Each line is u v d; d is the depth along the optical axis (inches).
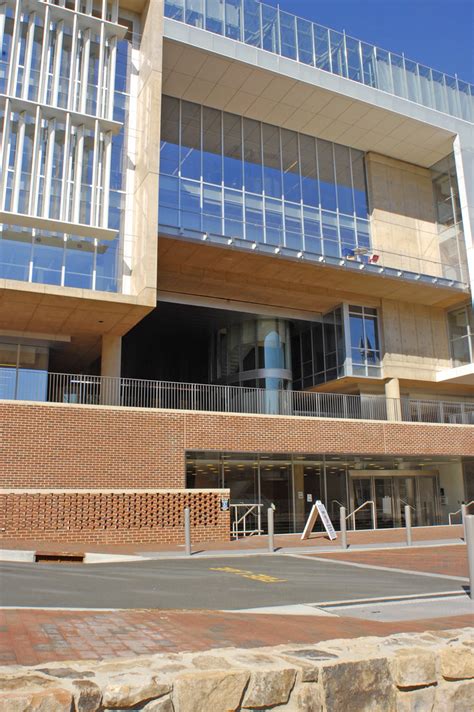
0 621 243.3
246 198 1056.2
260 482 829.2
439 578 410.9
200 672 141.2
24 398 910.4
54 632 225.0
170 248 968.9
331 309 1204.5
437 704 161.0
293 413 981.8
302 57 1068.5
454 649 167.8
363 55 1136.2
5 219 758.5
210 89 1040.2
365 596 335.0
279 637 225.1
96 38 873.5
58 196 799.7
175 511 687.1
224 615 275.0
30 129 799.7
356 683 153.2
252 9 1047.0
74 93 828.6
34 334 927.0
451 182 1229.7
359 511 911.0
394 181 1233.4
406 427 961.5
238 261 1021.8
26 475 667.4
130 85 916.6
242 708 141.1
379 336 1190.3
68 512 636.7
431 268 1220.5
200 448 778.2
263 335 1186.0
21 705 122.0
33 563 492.1
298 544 666.8
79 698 127.5
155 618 261.0
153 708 133.0
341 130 1157.7
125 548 612.1
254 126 1111.6
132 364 1504.7
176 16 976.3
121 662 148.2
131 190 874.8
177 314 1172.5
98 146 831.1
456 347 1231.5
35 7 831.7
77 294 781.3
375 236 1176.2
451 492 1006.4
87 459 701.3
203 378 1341.0
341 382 1172.5
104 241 826.2
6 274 756.6
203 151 1044.5
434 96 1191.6
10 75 797.2
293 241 1080.2
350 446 904.3
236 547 632.4
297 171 1128.8
